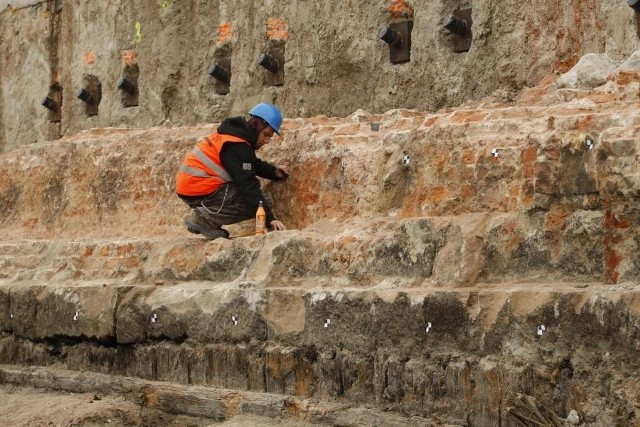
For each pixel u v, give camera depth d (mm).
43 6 23375
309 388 12555
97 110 21922
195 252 14539
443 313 11305
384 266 12422
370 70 16844
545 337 10492
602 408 10039
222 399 13250
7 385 16203
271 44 18406
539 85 14445
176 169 16719
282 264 13359
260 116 14516
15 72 24031
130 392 14445
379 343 11883
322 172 14250
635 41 13555
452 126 12500
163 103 20234
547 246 11086
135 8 20859
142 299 14625
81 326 15352
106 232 17516
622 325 9914
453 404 11148
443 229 11914
